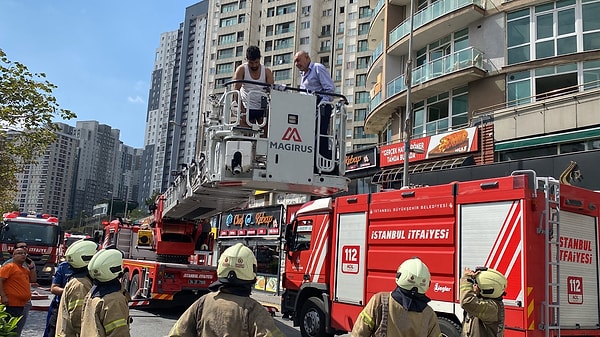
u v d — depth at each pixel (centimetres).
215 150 551
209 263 1410
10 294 686
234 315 296
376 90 3023
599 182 1420
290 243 1008
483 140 1844
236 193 661
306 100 544
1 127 1255
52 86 1262
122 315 371
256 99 552
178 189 899
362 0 6178
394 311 351
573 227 648
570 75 1786
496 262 608
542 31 1886
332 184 546
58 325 450
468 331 499
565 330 606
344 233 859
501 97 1955
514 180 606
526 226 585
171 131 12175
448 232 671
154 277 1172
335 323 849
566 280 621
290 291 1001
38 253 1875
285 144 528
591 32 1766
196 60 11662
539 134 1680
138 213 8031
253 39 6800
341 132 564
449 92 2197
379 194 799
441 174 1859
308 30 6469
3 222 1886
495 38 2023
